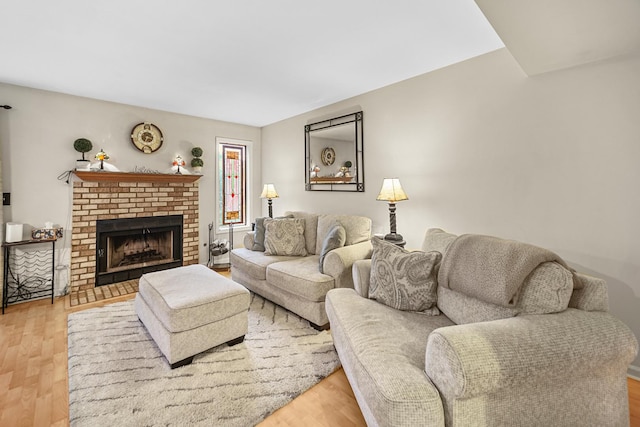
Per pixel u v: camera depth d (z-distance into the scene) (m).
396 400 1.03
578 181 1.98
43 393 1.68
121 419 1.48
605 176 1.88
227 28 2.00
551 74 2.07
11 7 1.74
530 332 1.08
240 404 1.59
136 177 3.59
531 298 1.29
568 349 1.06
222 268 4.30
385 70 2.73
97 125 3.46
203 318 1.98
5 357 2.04
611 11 1.32
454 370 0.98
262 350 2.12
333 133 3.70
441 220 2.72
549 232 2.11
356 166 3.44
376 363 1.23
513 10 1.34
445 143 2.67
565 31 1.51
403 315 1.70
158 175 3.75
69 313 2.77
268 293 2.88
